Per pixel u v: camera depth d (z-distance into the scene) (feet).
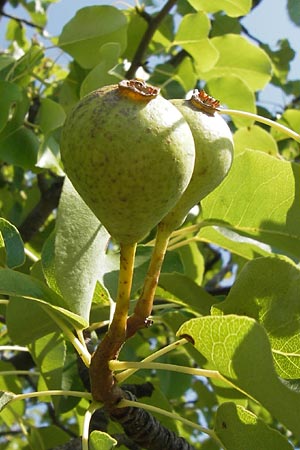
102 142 1.17
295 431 1.31
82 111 1.19
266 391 1.31
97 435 1.34
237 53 2.64
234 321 1.30
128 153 1.16
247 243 1.65
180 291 1.68
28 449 2.22
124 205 1.19
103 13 2.38
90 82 2.09
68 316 1.38
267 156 1.58
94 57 2.37
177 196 1.20
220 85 2.57
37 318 1.63
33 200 2.74
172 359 2.41
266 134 2.31
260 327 1.29
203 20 2.57
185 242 1.68
